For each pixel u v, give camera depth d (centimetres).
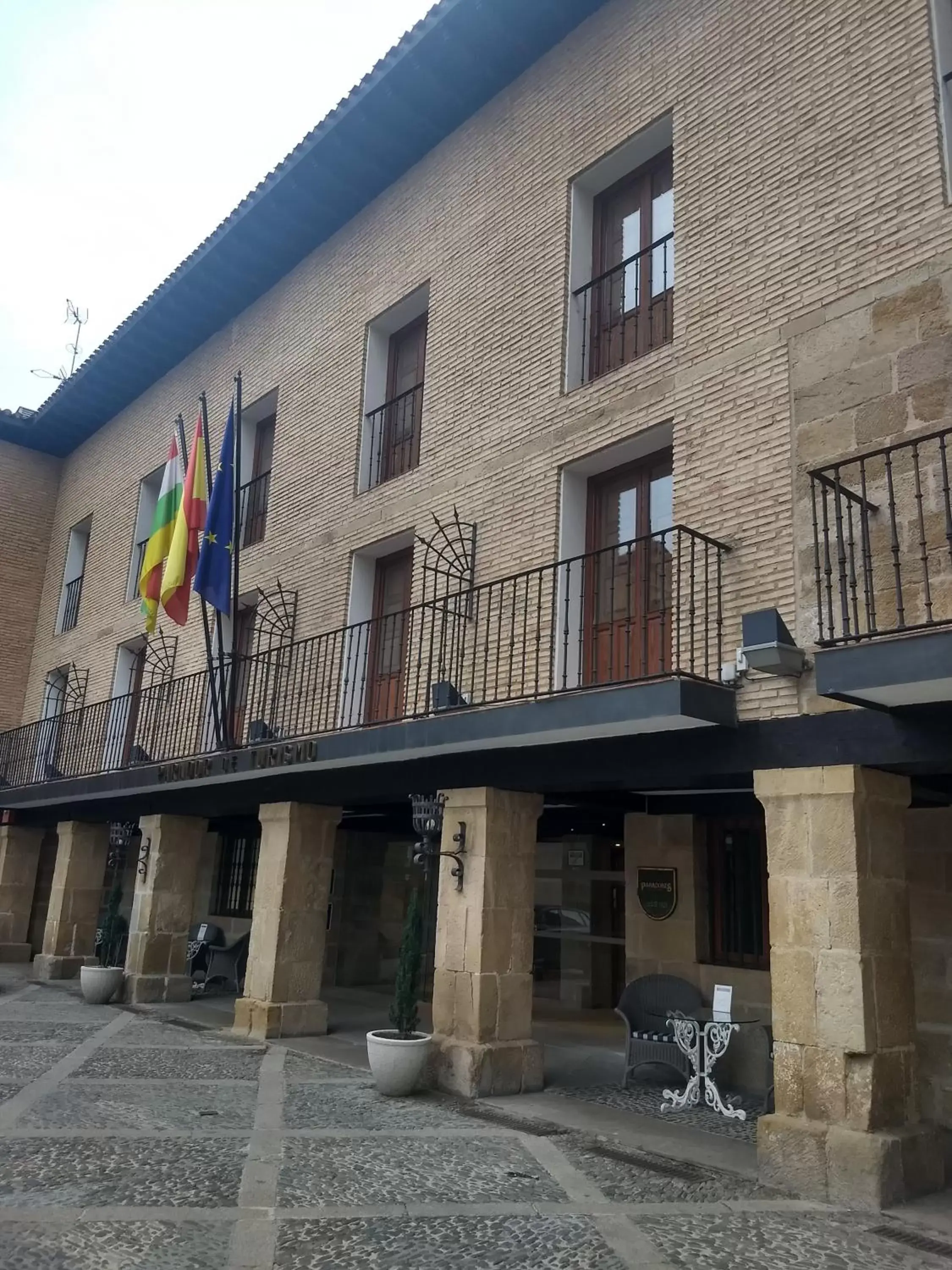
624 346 888
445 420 1013
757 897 899
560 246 936
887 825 608
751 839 916
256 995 1039
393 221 1177
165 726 1286
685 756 685
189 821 1314
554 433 884
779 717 641
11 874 1673
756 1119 722
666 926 948
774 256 738
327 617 1113
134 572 1617
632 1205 522
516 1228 479
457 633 923
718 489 734
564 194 948
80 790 1354
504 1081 777
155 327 1527
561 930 1266
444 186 1109
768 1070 780
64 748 1617
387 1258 436
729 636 694
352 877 1555
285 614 1170
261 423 1418
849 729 602
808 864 600
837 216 703
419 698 945
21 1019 1080
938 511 600
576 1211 508
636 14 920
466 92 1073
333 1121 673
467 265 1044
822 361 687
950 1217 516
